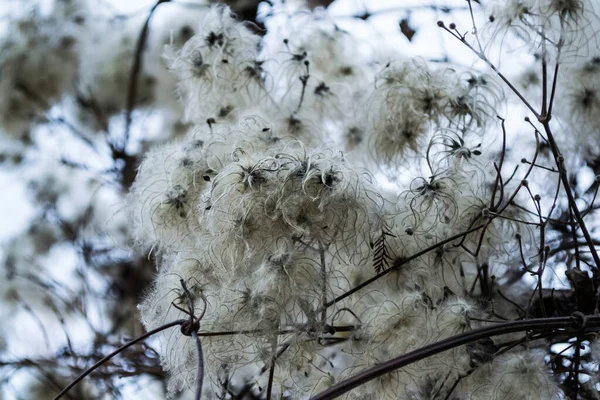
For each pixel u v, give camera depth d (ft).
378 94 3.11
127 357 3.58
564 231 3.25
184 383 2.91
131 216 3.10
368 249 2.88
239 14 3.75
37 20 4.35
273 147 2.91
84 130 4.22
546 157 3.23
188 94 3.29
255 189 2.77
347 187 2.77
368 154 3.15
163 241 2.96
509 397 2.88
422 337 2.88
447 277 2.98
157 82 4.05
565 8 3.01
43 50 4.30
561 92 3.20
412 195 2.93
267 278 2.80
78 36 4.32
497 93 3.12
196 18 3.87
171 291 2.90
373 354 2.89
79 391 3.78
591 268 2.99
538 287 2.94
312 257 2.81
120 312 3.86
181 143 3.06
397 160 3.09
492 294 3.03
